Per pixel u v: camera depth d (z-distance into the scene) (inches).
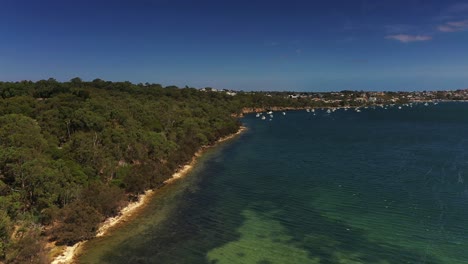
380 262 1624.0
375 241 1827.0
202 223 2114.9
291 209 2315.5
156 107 5423.2
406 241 1809.8
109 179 2529.5
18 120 2834.6
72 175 2234.3
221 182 2989.7
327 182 2901.1
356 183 2842.0
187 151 3850.9
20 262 1494.8
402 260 1632.6
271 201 2482.8
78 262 1651.1
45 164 2107.5
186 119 4940.9
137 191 2541.8
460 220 2036.2
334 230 1975.9
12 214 1724.9
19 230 1633.9
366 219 2103.8
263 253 1736.0
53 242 1806.1
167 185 2913.4
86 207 1957.4
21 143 2352.4
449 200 2364.7
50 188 1969.7
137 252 1753.2
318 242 1840.6
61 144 3134.8
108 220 2148.1
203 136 4616.1
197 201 2507.4
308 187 2783.0
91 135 2974.9
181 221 2148.1
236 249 1781.5
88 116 3324.3
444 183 2748.5
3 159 2015.3
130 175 2571.4
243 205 2416.3
